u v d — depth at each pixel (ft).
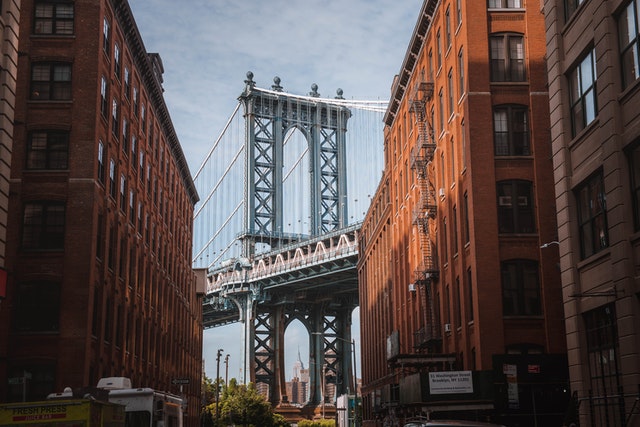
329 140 570.87
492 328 127.24
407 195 202.28
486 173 132.77
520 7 139.64
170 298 238.27
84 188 135.13
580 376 86.53
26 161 135.64
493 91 136.15
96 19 141.38
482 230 130.72
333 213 557.74
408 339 200.64
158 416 79.92
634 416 73.82
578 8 87.86
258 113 542.57
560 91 92.53
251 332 518.78
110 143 149.79
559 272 128.88
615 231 77.92
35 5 140.87
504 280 129.90
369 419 296.10
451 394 121.90
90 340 132.67
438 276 163.02
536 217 131.64
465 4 138.72
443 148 156.87
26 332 129.18
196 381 317.83
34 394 127.54
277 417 444.14
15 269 131.23
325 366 581.53
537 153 133.18
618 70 79.30
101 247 143.84
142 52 179.01
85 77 139.13
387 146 241.55
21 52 138.21
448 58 153.17
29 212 133.90
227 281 518.78
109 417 66.80
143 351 189.88
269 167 538.47
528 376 120.67
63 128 136.77
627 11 77.61
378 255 274.77
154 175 207.72
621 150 77.82
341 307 569.64
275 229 529.86
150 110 201.77
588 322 86.89
